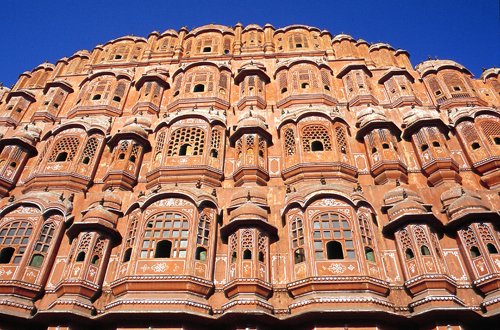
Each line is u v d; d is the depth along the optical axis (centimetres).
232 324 1441
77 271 1606
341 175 2009
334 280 1484
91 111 2575
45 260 1688
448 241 1666
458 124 2238
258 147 2133
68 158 2166
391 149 2089
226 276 1605
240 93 2666
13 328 1507
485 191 1847
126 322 1429
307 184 1933
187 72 2764
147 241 1658
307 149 2133
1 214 1786
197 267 1583
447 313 1367
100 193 1941
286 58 3011
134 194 1961
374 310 1368
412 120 2225
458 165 2078
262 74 2734
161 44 3269
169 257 1606
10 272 1614
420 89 2709
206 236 1691
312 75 2675
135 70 3003
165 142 2184
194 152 2128
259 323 1427
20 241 1709
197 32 3334
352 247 1581
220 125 2288
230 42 3281
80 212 1898
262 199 1845
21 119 2670
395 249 1658
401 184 1953
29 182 2077
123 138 2217
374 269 1552
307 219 1661
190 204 1750
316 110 2278
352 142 2242
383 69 2859
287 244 1686
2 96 2897
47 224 1777
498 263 1518
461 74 2702
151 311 1409
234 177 2067
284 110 2430
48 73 3269
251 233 1642
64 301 1509
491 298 1448
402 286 1552
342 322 1393
